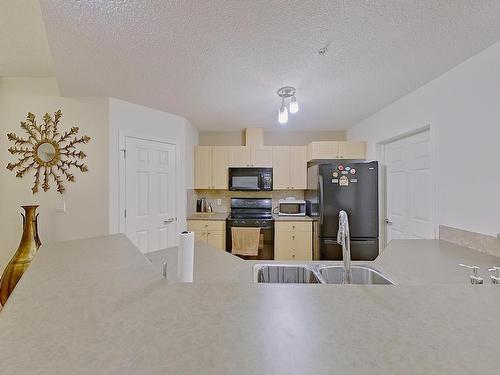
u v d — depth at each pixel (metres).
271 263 1.59
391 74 2.02
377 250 2.98
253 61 1.84
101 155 2.58
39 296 0.60
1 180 2.53
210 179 3.89
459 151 1.83
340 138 4.14
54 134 2.56
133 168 2.80
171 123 3.19
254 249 3.45
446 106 1.96
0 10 1.54
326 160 3.85
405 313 0.54
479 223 1.68
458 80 1.85
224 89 2.36
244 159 3.90
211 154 3.89
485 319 0.51
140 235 2.87
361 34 1.51
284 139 4.21
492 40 1.55
